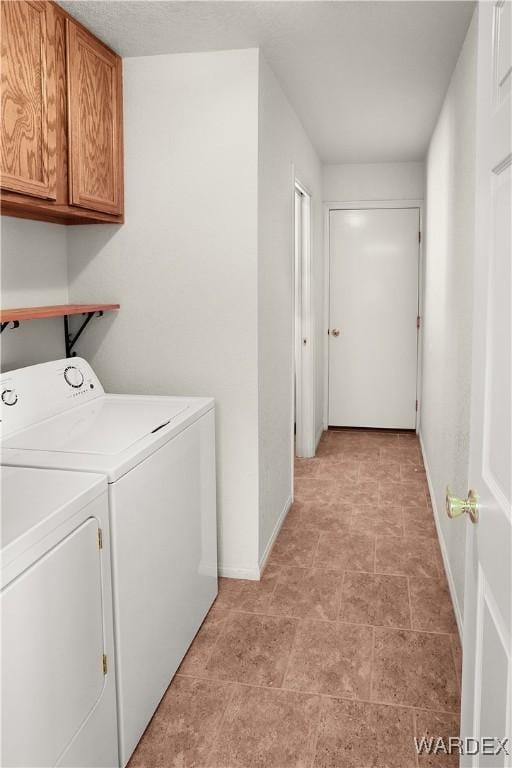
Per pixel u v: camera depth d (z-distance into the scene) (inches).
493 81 41.8
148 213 105.9
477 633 47.5
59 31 83.2
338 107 136.0
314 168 182.2
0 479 63.9
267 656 88.7
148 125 103.5
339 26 91.8
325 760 69.6
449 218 118.1
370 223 211.8
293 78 116.2
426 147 179.8
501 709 38.9
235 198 102.7
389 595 105.4
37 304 101.1
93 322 110.7
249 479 109.6
